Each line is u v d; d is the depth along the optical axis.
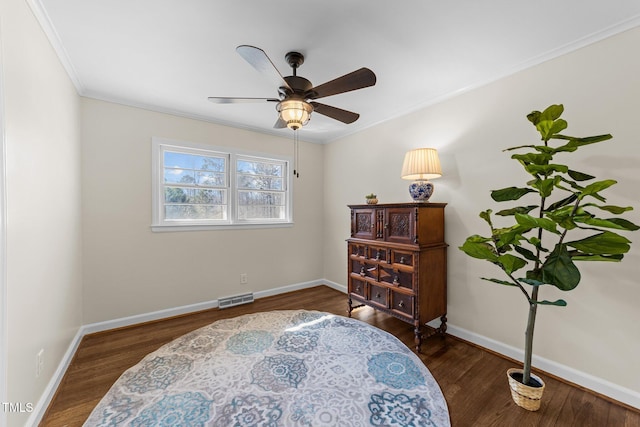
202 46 1.82
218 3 1.43
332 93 1.77
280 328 2.65
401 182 3.02
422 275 2.30
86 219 2.51
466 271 2.40
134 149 2.74
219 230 3.27
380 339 2.43
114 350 2.25
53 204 1.74
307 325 2.72
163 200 2.95
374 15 1.53
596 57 1.71
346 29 1.65
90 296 2.53
